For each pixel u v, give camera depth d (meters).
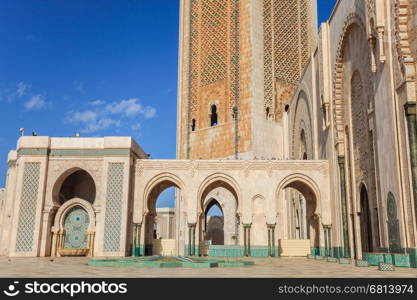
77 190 26.91
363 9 17.25
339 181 21.58
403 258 13.07
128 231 22.56
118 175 22.62
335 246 22.12
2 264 15.03
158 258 18.47
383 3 15.04
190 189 23.56
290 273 11.07
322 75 24.23
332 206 22.81
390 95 14.43
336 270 12.55
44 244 22.00
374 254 15.00
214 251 23.38
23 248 21.75
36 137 23.05
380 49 14.96
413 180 13.05
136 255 22.66
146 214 23.42
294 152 33.69
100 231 22.05
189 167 23.80
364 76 18.03
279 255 23.62
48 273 10.64
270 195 23.53
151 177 23.66
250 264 15.19
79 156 23.09
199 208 23.48
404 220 13.48
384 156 15.06
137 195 23.38
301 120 31.17
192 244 23.08
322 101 24.25
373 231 17.27
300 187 25.48
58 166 23.02
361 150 19.17
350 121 20.53
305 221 30.89
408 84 13.36
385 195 15.00
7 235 25.30
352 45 19.84
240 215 23.36
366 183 18.36
